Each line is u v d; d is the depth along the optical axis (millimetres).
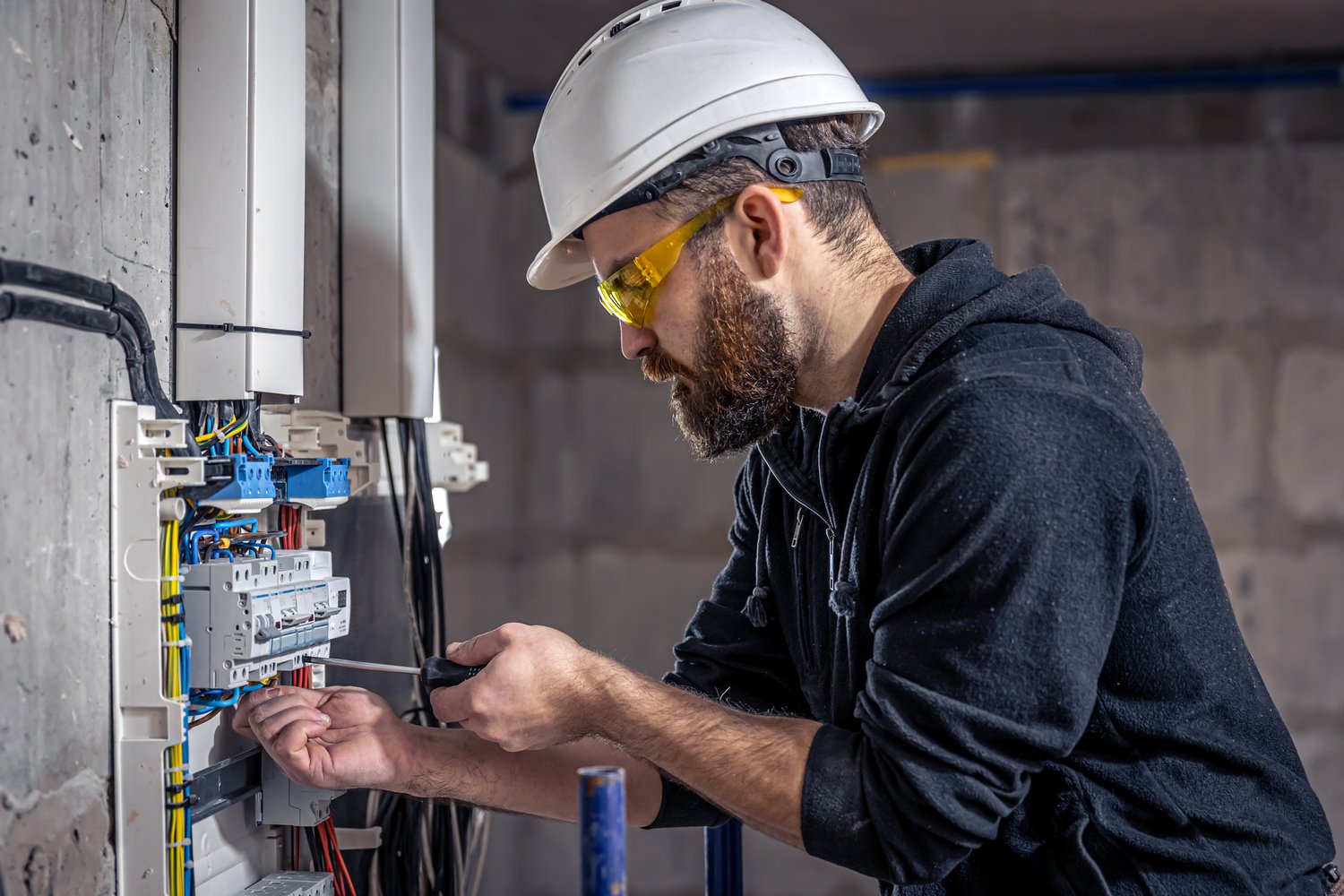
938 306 925
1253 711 898
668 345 994
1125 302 3035
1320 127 3000
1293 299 2980
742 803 873
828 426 935
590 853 717
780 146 949
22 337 800
